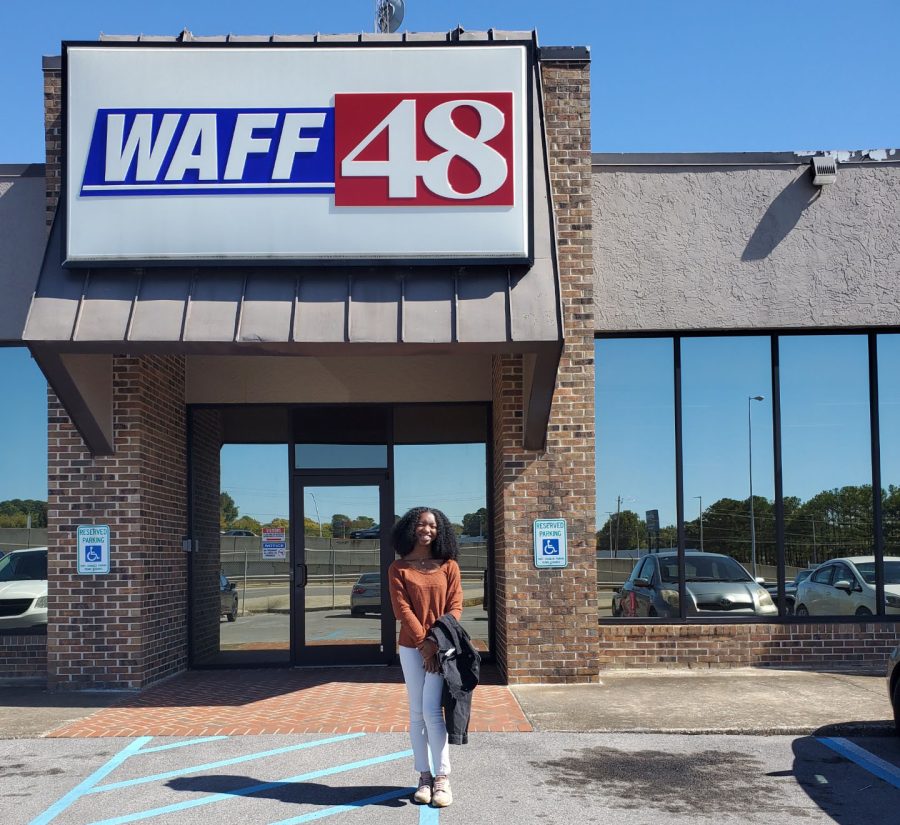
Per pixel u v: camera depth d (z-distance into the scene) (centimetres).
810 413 1168
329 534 1219
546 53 1095
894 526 1158
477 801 630
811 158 1154
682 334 1173
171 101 977
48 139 1077
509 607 1051
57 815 609
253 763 728
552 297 952
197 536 1226
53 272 962
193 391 1233
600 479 1169
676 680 1067
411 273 965
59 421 1059
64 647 1039
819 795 645
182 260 957
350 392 1232
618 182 1159
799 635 1131
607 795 643
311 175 968
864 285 1147
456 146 972
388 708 920
